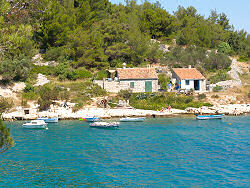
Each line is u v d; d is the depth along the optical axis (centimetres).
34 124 4816
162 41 11262
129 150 3475
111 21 9756
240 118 5769
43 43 8400
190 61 9294
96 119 5484
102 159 3134
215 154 3275
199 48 10281
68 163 3012
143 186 2422
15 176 2652
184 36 11169
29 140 4003
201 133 4381
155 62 9675
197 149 3491
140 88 7381
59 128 4875
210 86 7769
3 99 5856
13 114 5769
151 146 3647
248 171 2734
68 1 9231
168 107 6188
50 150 3491
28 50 7719
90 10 9875
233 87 7912
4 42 2314
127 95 6694
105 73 8075
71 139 4062
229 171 2742
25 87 6769
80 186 2428
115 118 5784
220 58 9388
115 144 3762
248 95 7269
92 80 7650
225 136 4162
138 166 2903
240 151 3381
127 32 9744
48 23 8069
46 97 6078
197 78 7731
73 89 6925
